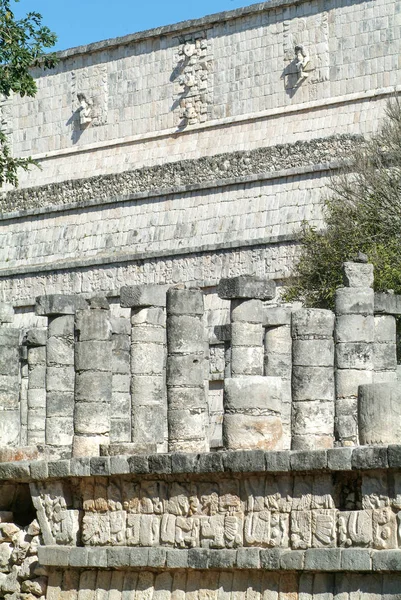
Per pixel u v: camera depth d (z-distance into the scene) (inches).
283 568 916.0
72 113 2768.2
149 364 1244.5
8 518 1141.1
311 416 1115.9
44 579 1094.4
